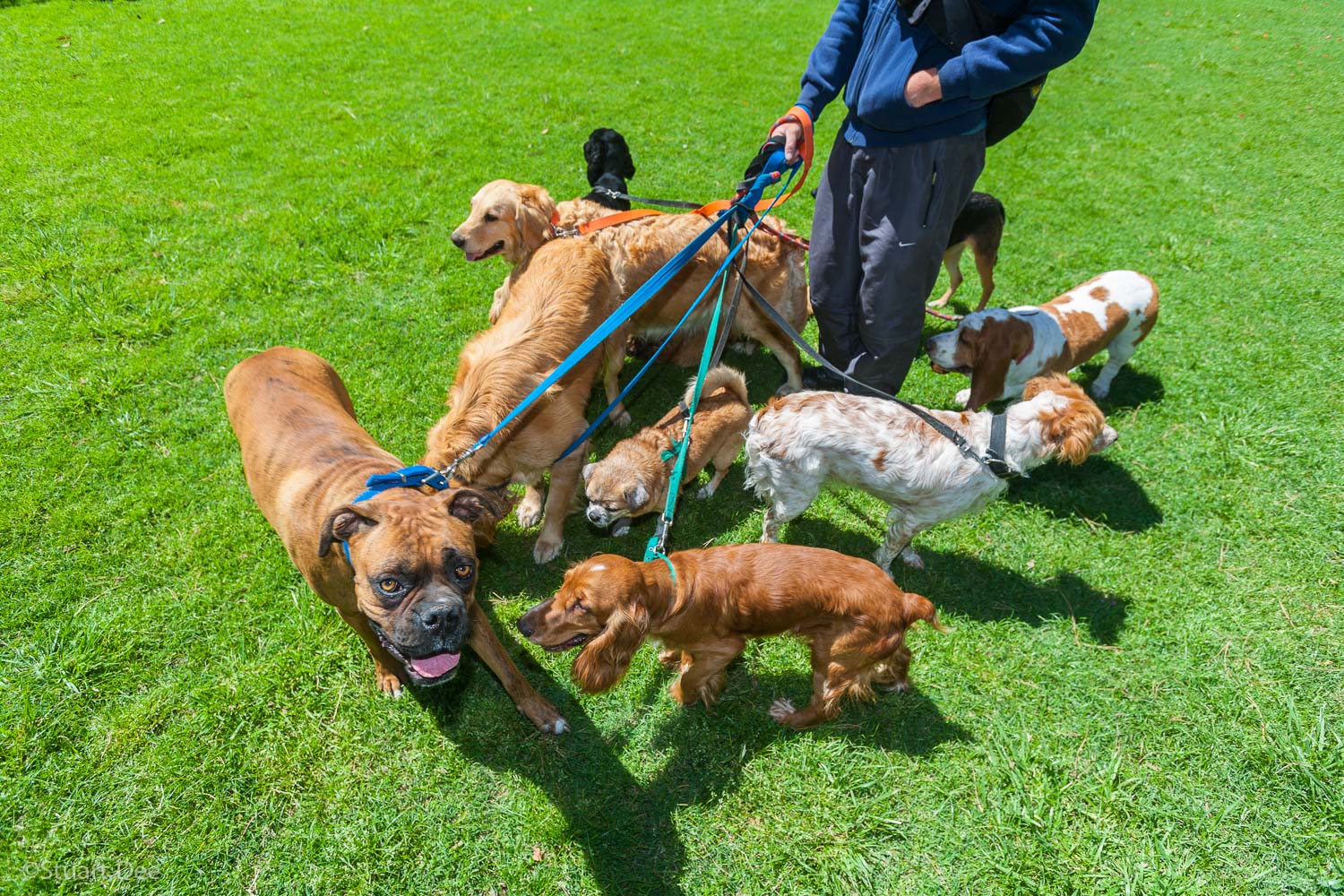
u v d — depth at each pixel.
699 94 9.30
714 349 5.50
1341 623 3.74
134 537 3.88
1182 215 7.24
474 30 10.80
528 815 3.05
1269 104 10.18
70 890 2.73
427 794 3.11
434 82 8.98
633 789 3.18
